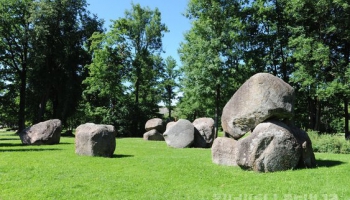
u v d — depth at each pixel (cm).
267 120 1228
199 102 3666
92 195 872
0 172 1127
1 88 4316
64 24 4153
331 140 2031
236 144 1262
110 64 4312
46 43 4041
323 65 2770
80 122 5703
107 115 4084
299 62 2923
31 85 4312
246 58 3416
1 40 4075
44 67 4234
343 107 3581
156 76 5131
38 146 2144
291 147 1131
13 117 4647
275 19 3400
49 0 4025
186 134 2309
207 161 1429
